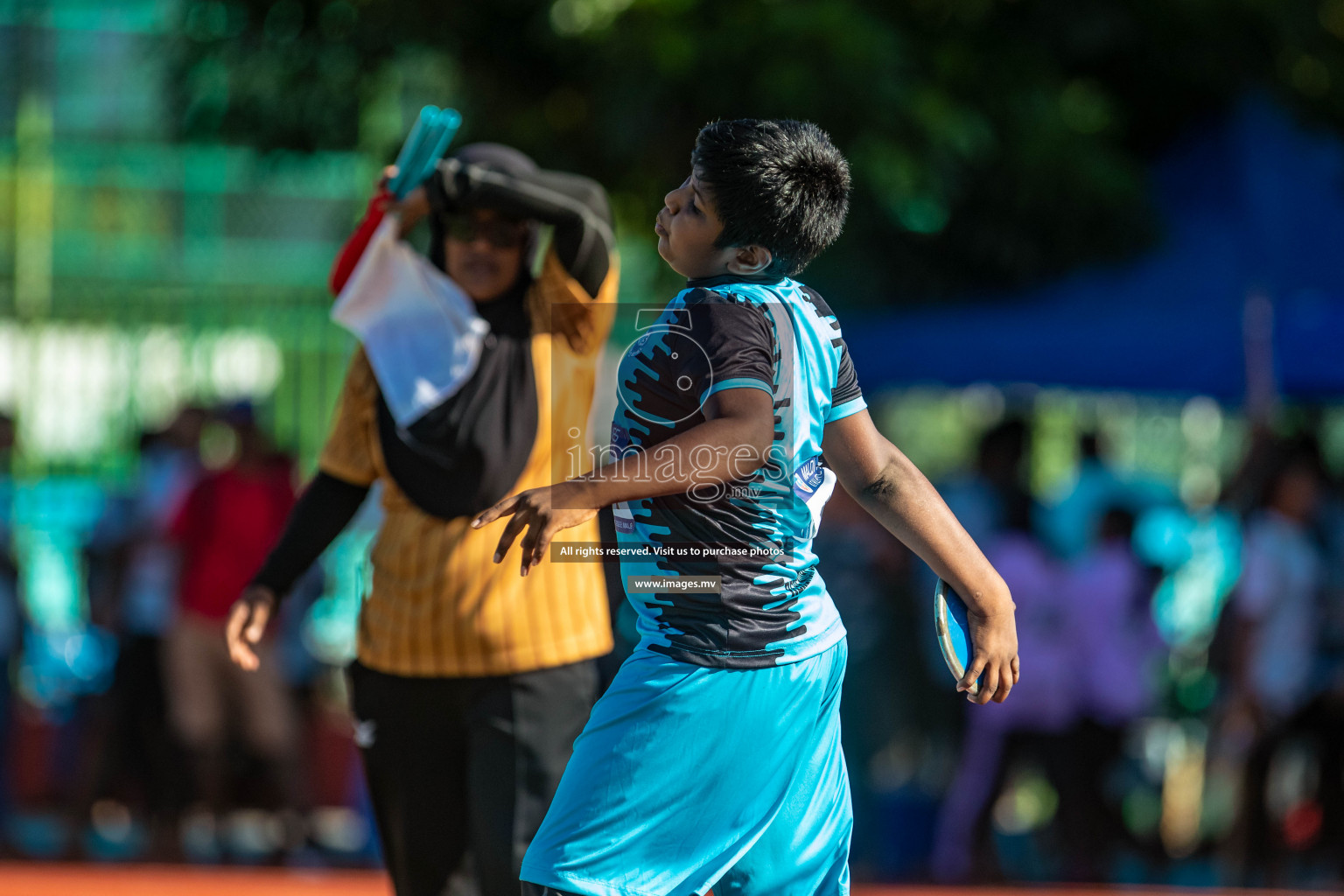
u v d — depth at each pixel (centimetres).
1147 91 3659
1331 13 3616
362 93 3519
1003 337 3125
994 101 3338
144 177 4403
